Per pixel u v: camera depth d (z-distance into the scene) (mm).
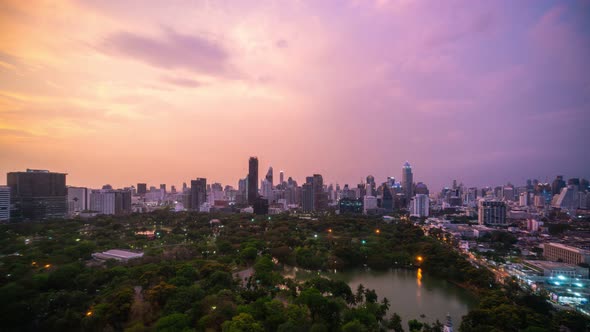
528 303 163875
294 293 172125
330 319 139625
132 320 139750
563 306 171750
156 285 163125
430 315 168500
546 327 134500
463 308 178875
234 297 156875
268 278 187375
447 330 140125
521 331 131375
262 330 121812
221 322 132375
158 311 147250
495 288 194500
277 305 143875
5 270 190250
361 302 176625
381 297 195750
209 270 195750
